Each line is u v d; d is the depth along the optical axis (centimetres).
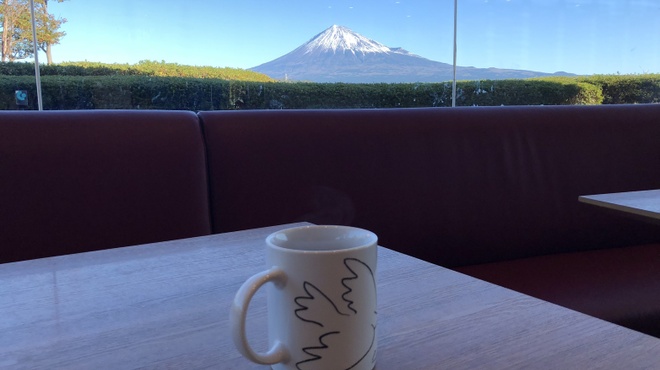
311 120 133
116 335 45
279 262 36
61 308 51
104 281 58
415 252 143
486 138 153
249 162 124
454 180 148
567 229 161
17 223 102
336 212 133
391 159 140
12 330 46
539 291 121
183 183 116
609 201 96
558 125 163
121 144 111
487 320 47
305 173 130
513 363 39
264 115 129
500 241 153
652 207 90
